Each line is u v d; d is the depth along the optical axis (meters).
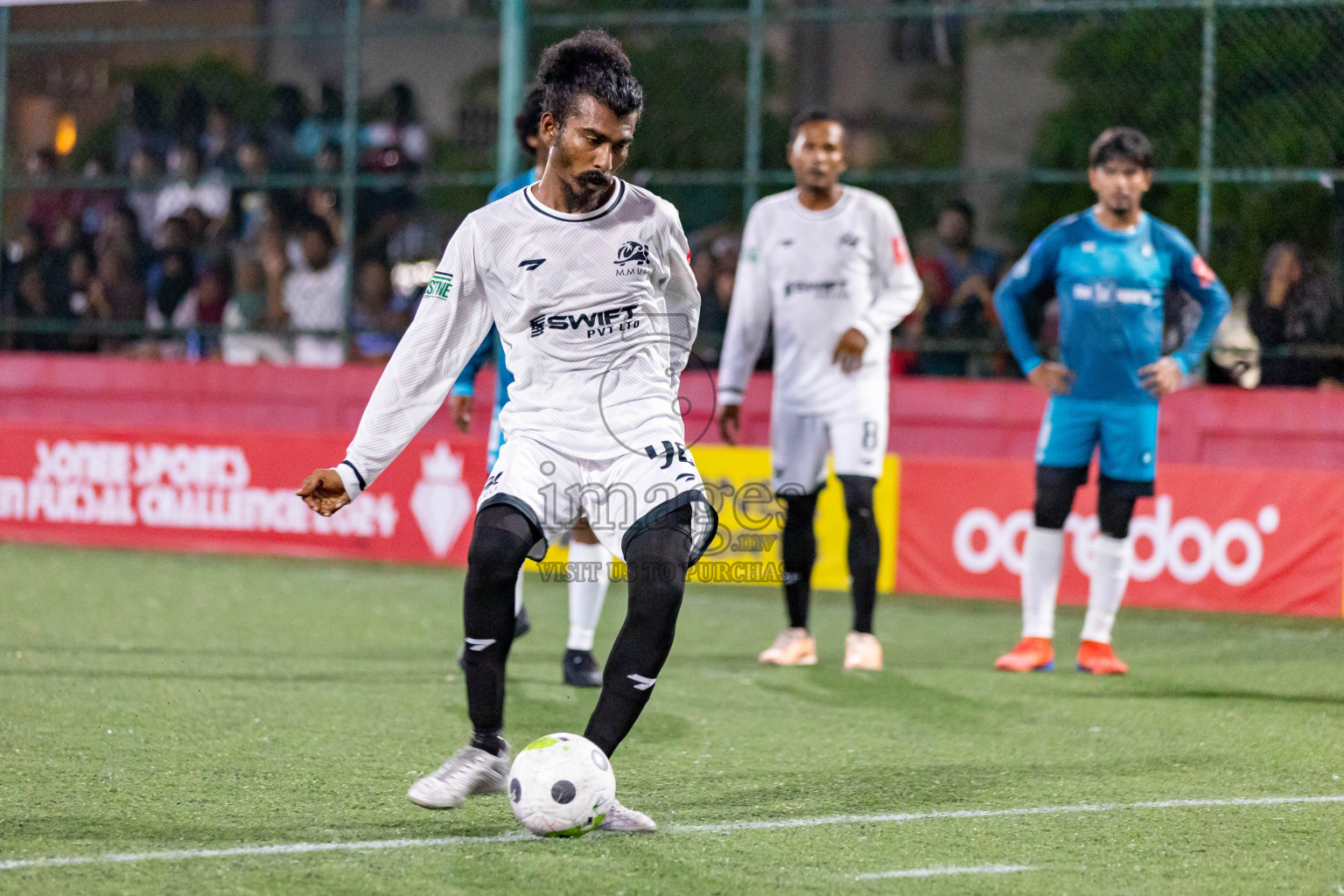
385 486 30.89
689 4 43.69
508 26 31.67
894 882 10.91
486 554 11.98
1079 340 21.09
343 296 33.97
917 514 27.62
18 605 25.12
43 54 43.22
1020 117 48.69
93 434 32.59
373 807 12.94
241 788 13.51
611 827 12.09
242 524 31.69
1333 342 29.69
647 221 12.29
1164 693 19.58
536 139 17.84
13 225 39.06
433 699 18.25
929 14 30.02
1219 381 29.77
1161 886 10.92
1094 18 41.94
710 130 41.59
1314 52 31.22
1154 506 26.38
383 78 51.91
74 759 14.52
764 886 10.77
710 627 25.41
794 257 21.39
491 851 11.50
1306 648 23.69
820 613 27.30
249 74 50.19
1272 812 13.21
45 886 10.48
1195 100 35.22
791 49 50.72
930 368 31.91
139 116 39.81
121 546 32.44
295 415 33.53
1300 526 25.67
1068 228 21.38
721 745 15.92
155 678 19.17
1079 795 13.80
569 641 19.42
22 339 35.97
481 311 12.54
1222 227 33.06
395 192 35.19
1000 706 18.50
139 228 36.53
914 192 40.84
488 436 31.69
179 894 10.34
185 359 35.31
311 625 24.11
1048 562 21.52
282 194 35.59
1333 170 29.12
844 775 14.54
